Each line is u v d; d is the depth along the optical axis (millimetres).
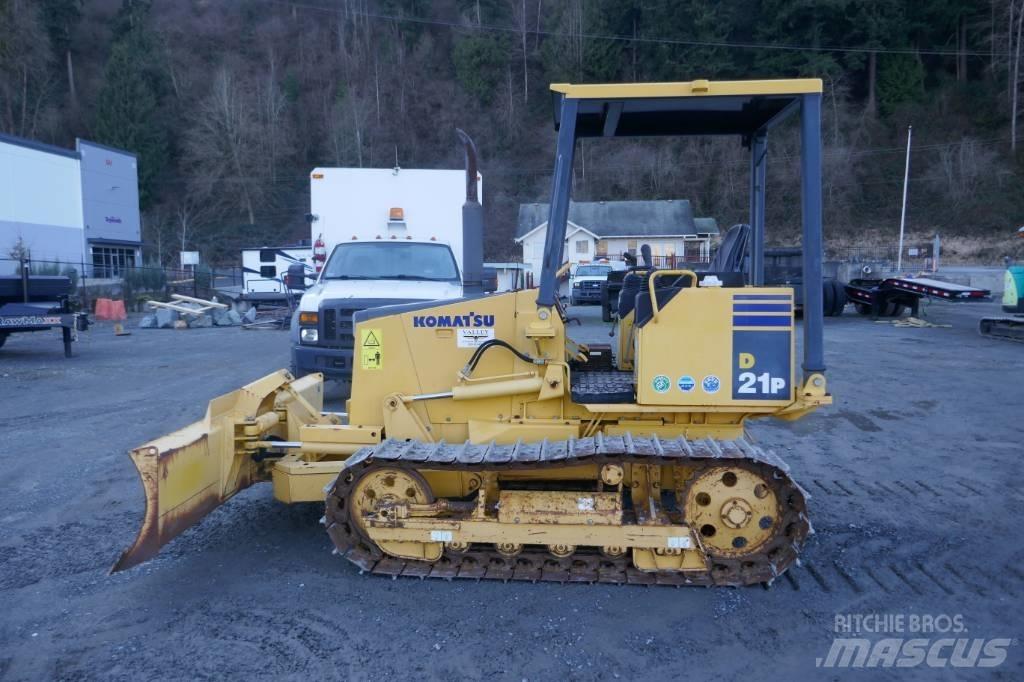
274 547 4707
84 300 25219
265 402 5102
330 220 10883
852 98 56531
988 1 56531
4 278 13633
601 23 55906
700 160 55156
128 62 57906
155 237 53406
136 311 28844
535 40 65125
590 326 11391
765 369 4047
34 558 4559
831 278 21562
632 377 4734
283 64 67812
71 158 34094
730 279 4457
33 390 10461
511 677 3232
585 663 3346
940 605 3914
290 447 4664
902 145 54406
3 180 29906
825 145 53500
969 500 5543
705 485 4098
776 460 4062
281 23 70500
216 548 4695
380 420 4699
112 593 4059
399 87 64188
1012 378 10508
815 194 3967
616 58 55625
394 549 4242
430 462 4078
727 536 4133
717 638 3576
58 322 13828
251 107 60094
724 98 4141
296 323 8414
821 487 5879
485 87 63062
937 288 18516
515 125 60844
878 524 5059
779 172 35562
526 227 50312
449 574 4156
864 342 14859
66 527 5102
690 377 4078
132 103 57688
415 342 4629
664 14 51469
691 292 4051
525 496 4125
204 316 22234
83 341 17578
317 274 10570
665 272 4141
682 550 4047
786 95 4008
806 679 3230
